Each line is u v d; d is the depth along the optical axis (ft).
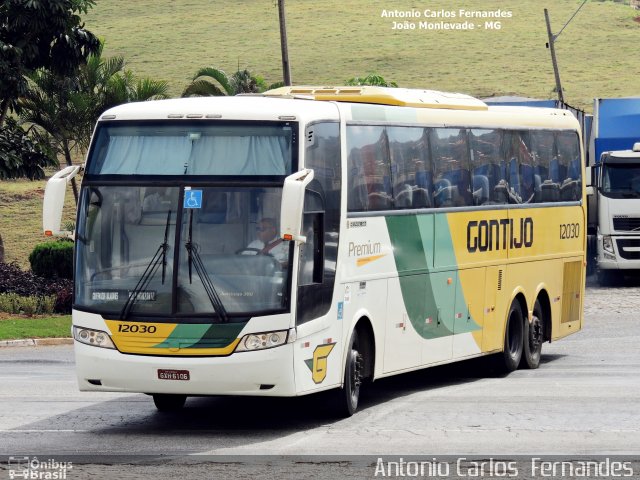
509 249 160.35
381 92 136.77
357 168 124.16
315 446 103.45
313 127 114.73
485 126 155.53
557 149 176.24
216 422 118.21
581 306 186.60
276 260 108.78
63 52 286.46
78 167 115.03
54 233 112.06
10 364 178.09
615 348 193.88
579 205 183.83
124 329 109.29
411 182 136.56
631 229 306.76
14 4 273.75
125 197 111.75
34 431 112.47
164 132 113.50
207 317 107.76
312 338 112.47
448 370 165.58
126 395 138.62
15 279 260.42
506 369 160.35
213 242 109.19
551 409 123.85
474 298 151.12
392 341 131.75
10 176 289.74
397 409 125.90
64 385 148.66
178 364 107.65
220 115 112.88
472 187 151.33
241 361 107.04
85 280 111.86
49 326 224.53
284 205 103.65
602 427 112.06
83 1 284.41
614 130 319.27
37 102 319.06
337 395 120.16
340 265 118.83
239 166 111.04
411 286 135.74
